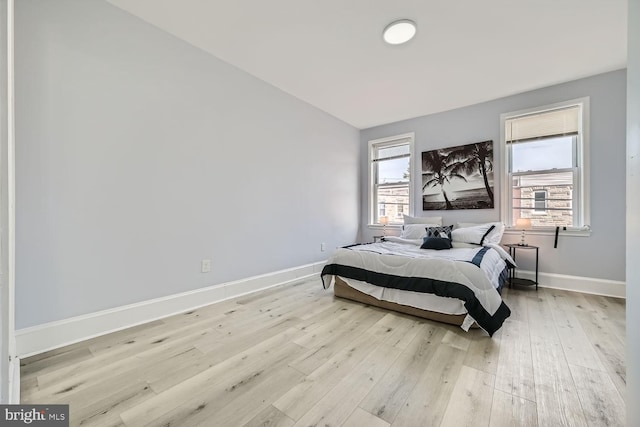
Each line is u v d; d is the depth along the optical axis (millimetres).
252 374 1473
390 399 1273
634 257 684
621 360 1598
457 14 2006
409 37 2281
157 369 1515
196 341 1851
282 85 3184
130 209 2082
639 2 628
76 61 1824
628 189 738
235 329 2047
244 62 2707
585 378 1425
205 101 2539
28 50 1647
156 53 2209
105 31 1946
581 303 2600
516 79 2979
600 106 2867
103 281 1955
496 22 2090
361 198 4801
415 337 1920
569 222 3098
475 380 1416
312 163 3797
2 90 783
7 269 808
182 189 2391
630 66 707
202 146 2525
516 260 3350
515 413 1178
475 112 3658
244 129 2889
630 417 724
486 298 1965
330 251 4133
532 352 1698
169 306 2303
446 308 2133
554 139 3174
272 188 3221
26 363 1562
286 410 1202
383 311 2432
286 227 3410
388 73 2881
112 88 1983
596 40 2299
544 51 2463
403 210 4410
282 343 1829
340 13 2018
